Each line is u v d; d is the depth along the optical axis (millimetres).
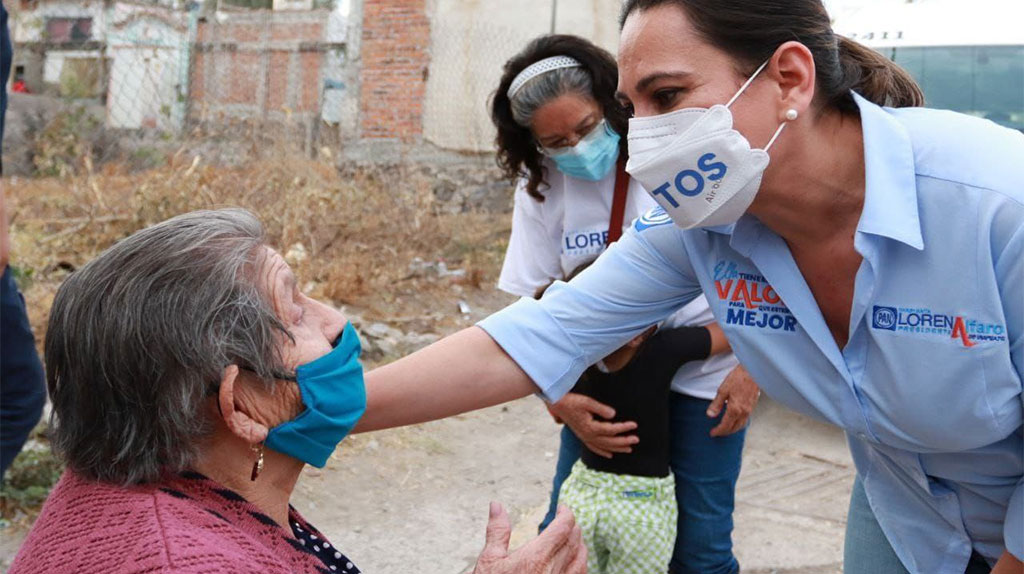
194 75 9812
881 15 7082
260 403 1510
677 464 2930
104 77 9523
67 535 1373
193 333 1401
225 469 1525
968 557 2062
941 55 6895
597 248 3018
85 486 1448
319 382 1535
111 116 9477
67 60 9570
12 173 9203
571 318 2189
